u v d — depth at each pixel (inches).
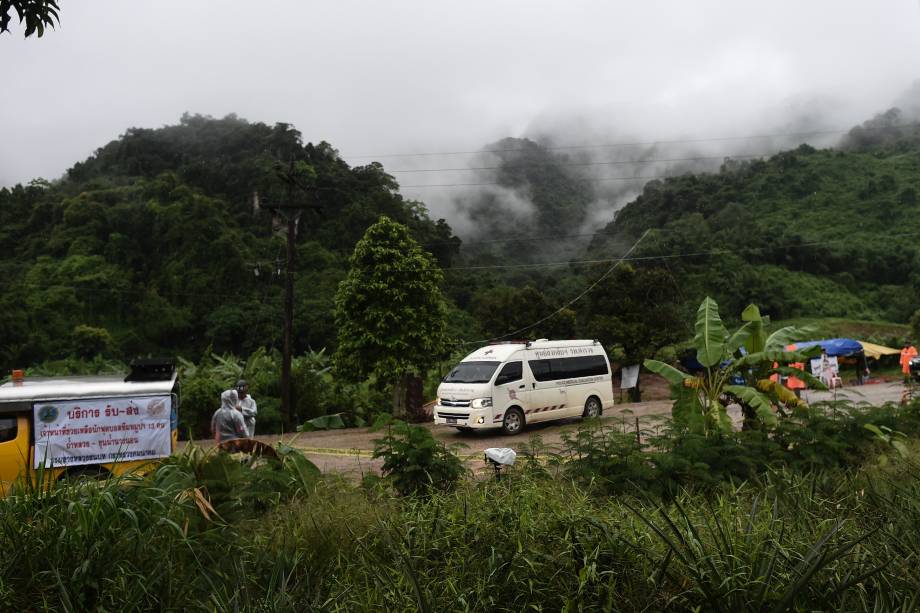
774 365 466.0
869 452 323.9
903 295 2780.5
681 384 428.8
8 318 1910.7
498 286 2276.1
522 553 156.5
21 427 337.7
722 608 129.3
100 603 147.2
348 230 2482.8
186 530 174.4
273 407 939.3
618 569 147.3
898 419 377.7
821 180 3919.8
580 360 765.3
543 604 146.6
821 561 123.0
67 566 152.6
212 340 1969.7
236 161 3253.0
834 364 1084.5
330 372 1125.7
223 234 2341.3
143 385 363.6
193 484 206.5
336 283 2046.0
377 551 180.7
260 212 2632.9
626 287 1282.0
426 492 263.4
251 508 218.4
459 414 682.8
